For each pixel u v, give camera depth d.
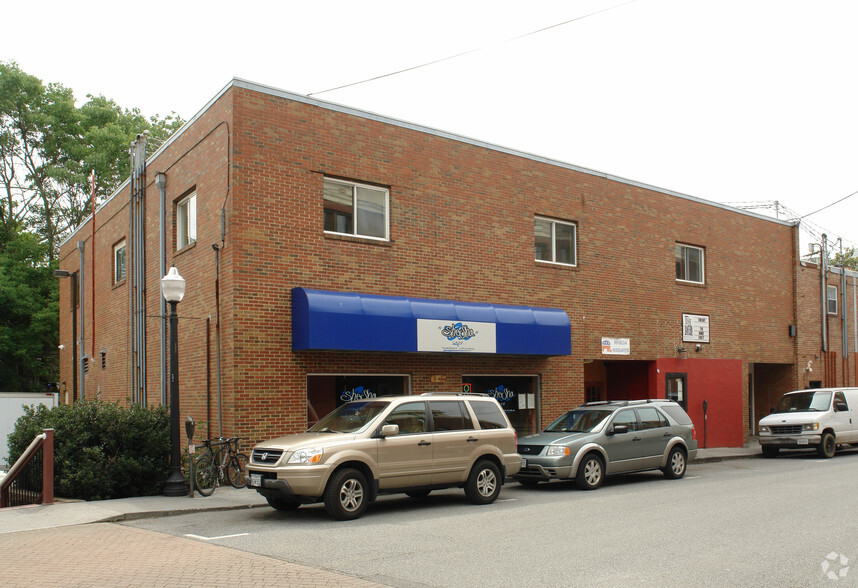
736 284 25.06
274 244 14.64
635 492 13.48
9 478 12.34
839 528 9.45
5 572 7.46
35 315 32.19
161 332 17.22
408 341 15.35
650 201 22.34
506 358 18.27
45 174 36.47
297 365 14.70
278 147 14.88
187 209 16.88
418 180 16.98
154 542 8.91
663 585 6.75
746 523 9.87
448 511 11.38
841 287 30.23
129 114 39.94
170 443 13.50
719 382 23.45
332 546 8.59
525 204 19.06
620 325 21.02
